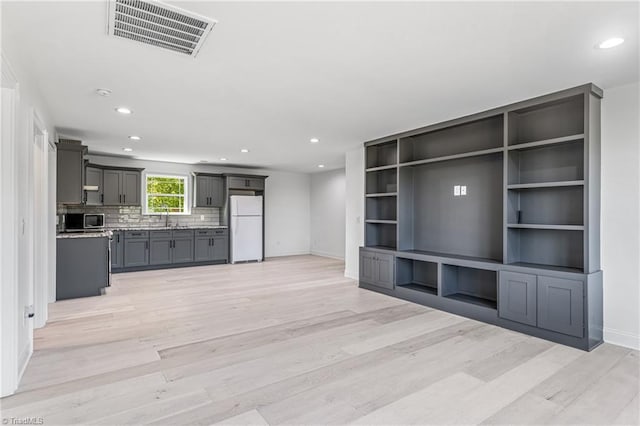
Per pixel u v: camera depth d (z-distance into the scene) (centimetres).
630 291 301
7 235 221
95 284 484
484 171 419
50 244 444
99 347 301
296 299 471
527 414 204
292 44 235
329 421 197
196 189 776
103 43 233
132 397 221
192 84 307
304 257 912
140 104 362
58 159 474
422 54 249
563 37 223
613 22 205
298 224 976
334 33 220
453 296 423
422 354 288
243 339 321
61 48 240
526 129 371
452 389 232
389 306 437
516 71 278
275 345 307
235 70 277
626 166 303
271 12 196
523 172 374
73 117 410
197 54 250
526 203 371
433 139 478
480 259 401
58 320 375
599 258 315
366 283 533
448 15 199
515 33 219
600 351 294
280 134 498
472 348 301
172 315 395
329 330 347
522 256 373
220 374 252
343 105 366
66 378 245
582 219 330
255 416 201
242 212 802
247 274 656
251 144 568
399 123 437
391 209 548
